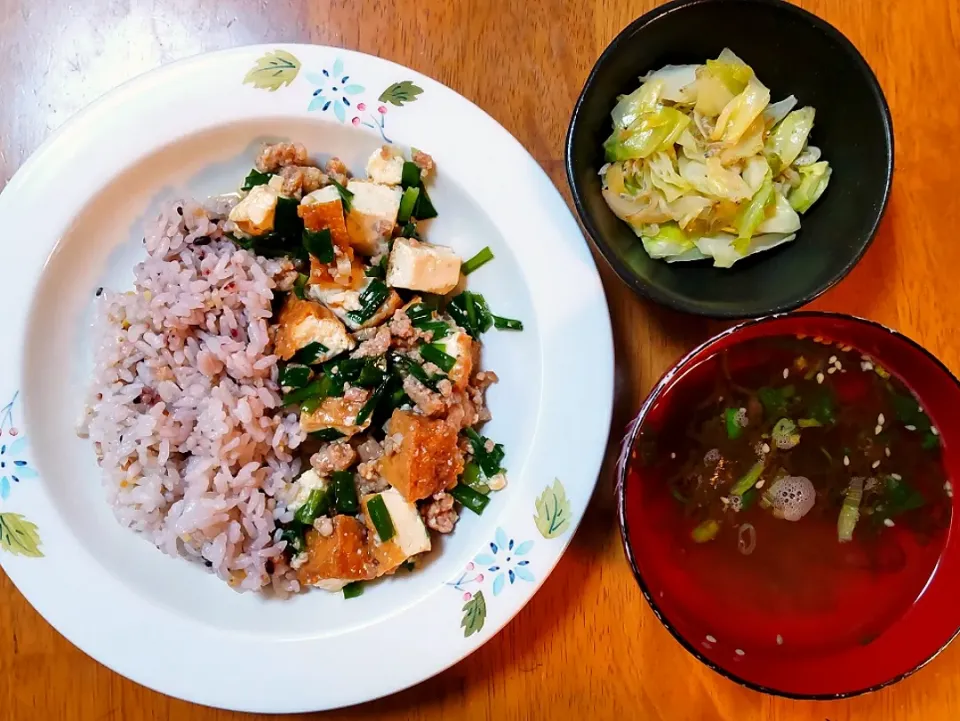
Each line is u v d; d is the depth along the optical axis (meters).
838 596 0.29
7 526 0.29
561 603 0.32
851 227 0.28
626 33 0.27
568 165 0.27
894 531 0.29
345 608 0.30
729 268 0.30
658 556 0.28
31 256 0.29
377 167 0.29
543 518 0.29
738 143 0.29
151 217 0.31
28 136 0.31
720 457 0.29
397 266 0.29
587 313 0.29
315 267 0.29
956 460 0.28
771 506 0.29
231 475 0.29
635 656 0.32
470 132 0.29
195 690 0.29
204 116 0.29
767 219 0.30
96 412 0.30
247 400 0.29
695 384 0.28
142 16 0.31
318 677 0.29
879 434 0.29
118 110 0.28
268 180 0.30
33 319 0.29
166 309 0.29
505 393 0.31
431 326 0.30
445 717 0.32
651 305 0.32
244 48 0.28
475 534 0.30
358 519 0.30
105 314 0.30
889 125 0.27
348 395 0.30
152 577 0.30
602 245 0.27
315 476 0.30
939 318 0.32
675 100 0.29
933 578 0.28
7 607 0.31
